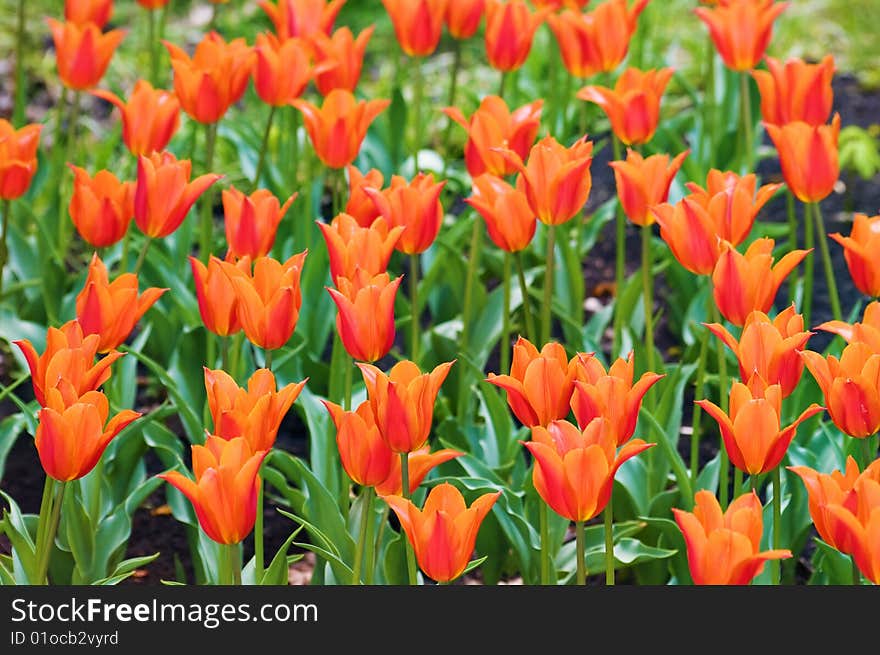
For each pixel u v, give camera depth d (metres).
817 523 3.79
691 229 4.78
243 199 5.16
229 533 3.81
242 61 6.43
